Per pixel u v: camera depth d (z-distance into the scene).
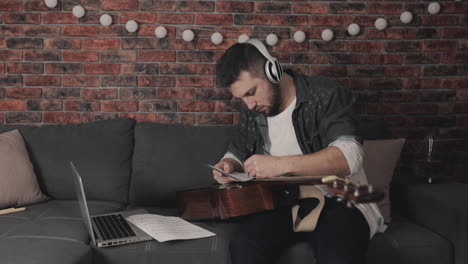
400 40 2.79
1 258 1.47
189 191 1.91
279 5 2.74
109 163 2.39
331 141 1.72
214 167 1.83
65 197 2.38
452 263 1.79
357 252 1.50
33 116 2.75
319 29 2.76
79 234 1.78
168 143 2.40
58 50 2.72
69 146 2.41
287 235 1.69
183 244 1.74
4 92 2.73
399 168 2.84
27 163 2.28
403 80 2.80
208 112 2.79
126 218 1.99
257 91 1.73
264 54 1.69
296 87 1.86
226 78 1.71
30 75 2.72
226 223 1.98
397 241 1.78
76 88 2.74
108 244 1.69
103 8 2.71
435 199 1.90
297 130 1.86
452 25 2.79
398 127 2.82
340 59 2.78
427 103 2.81
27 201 2.22
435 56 2.79
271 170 1.64
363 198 1.10
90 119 2.75
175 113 2.78
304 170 1.63
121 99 2.76
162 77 2.76
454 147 2.84
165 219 1.95
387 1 2.76
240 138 2.14
